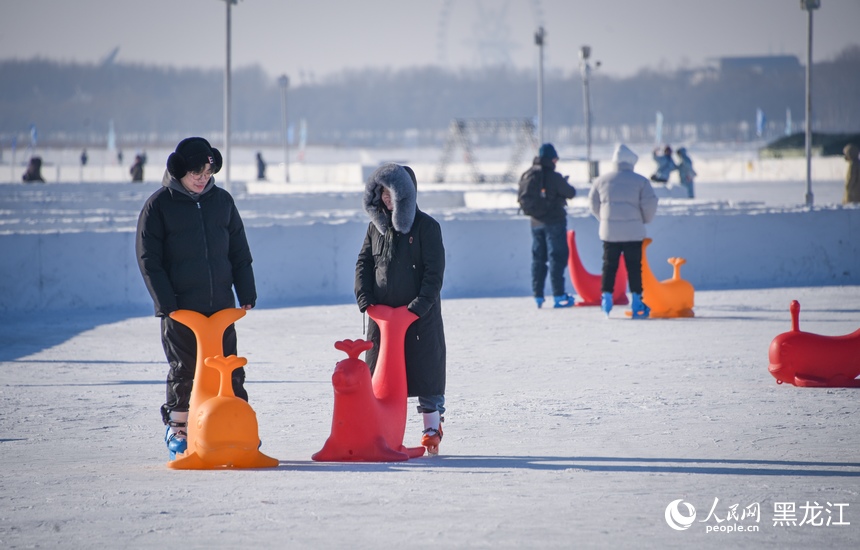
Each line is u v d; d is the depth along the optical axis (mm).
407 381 14531
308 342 27828
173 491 11812
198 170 13844
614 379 20969
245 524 10188
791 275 43375
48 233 36844
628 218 31625
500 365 23219
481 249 41375
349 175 132000
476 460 13797
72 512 10812
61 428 16906
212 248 14078
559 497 11305
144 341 28766
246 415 13570
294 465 13703
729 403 18141
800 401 18297
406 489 11773
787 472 12711
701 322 30562
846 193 56844
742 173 151625
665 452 14141
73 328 31734
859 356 19750
